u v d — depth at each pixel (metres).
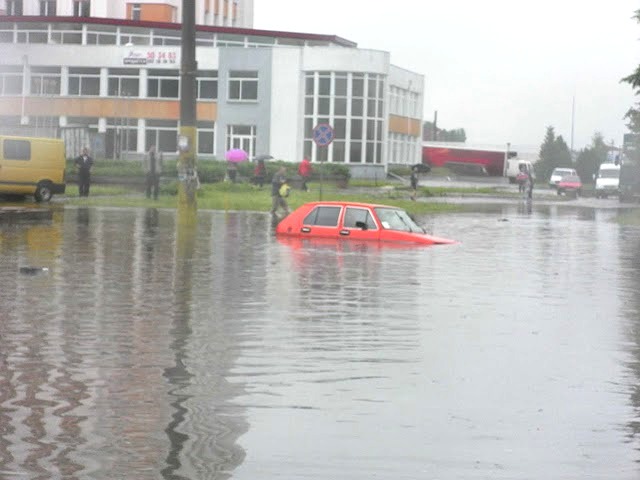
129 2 105.19
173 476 7.25
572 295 17.97
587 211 57.59
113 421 8.66
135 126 95.50
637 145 77.25
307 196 57.12
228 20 124.31
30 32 96.38
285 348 12.12
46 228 31.31
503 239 32.62
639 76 57.09
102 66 95.31
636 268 23.56
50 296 16.31
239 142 95.31
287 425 8.62
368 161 94.75
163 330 13.24
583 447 8.12
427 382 10.37
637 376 10.80
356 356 11.69
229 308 15.33
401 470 7.48
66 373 10.52
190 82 39.62
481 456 7.85
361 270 21.34
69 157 77.19
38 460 7.55
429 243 29.33
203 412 9.01
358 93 93.81
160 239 28.33
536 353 12.06
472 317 14.90
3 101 96.31
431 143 136.12
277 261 22.88
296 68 93.56
